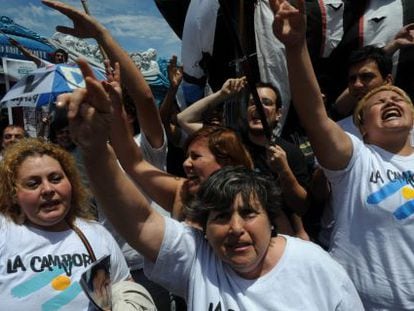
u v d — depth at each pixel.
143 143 2.38
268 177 1.63
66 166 1.90
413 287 1.90
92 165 1.52
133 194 1.59
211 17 3.19
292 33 1.77
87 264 1.82
